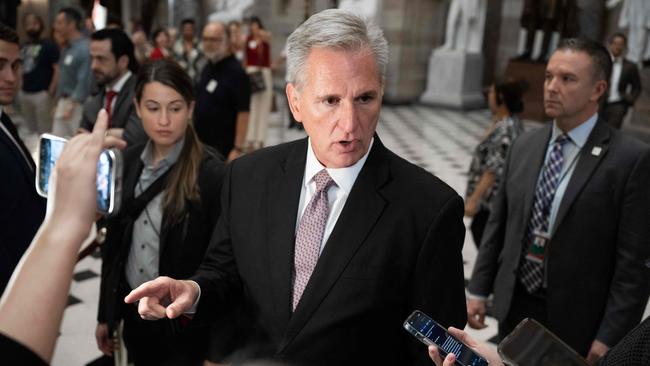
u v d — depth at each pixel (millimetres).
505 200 2373
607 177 1993
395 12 14305
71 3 12141
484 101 14805
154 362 2188
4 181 1946
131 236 2156
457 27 14477
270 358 1333
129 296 1177
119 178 1125
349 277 1280
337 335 1272
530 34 12664
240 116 4398
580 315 2049
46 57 7652
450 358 1020
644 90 10547
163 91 2088
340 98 1197
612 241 2012
